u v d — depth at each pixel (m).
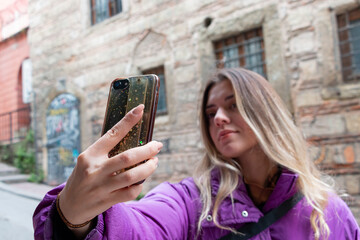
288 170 1.00
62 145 6.30
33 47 7.22
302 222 0.92
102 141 0.46
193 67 4.78
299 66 3.78
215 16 4.58
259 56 4.24
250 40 4.32
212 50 4.62
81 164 0.44
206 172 1.03
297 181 0.97
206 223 0.90
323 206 0.94
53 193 0.59
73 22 6.47
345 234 0.98
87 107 6.04
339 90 3.46
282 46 3.90
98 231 0.54
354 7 3.42
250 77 1.04
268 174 1.05
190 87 4.79
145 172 0.45
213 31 4.57
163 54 5.17
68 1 6.55
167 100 5.08
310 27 3.71
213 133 1.07
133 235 0.63
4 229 2.15
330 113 3.53
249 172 1.05
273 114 1.03
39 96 7.08
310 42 3.71
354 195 3.24
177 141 4.84
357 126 3.34
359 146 3.30
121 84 0.62
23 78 8.07
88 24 6.30
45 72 6.97
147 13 5.40
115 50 5.77
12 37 7.84
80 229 0.52
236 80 1.02
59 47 6.70
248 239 0.87
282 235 0.89
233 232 0.88
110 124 0.60
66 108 6.39
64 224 0.51
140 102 0.58
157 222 0.78
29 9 7.09
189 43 4.86
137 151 0.45
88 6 6.36
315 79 3.65
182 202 0.94
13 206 2.72
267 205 0.95
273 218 0.91
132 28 5.57
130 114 0.47
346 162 3.36
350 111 3.40
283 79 3.86
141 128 0.56
